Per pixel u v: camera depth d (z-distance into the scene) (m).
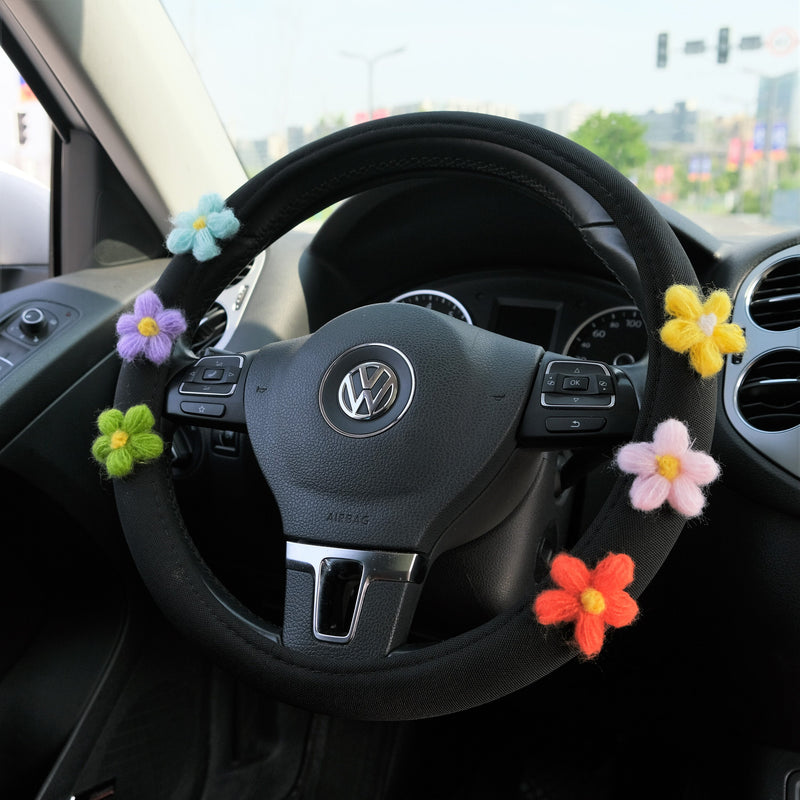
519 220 1.11
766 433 0.87
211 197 0.75
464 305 1.22
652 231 0.62
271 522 1.02
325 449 0.66
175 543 0.69
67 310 1.11
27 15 1.09
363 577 0.64
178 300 0.75
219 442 1.00
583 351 1.16
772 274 0.94
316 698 0.61
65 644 1.10
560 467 0.82
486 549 0.73
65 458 1.03
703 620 1.00
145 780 1.08
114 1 1.18
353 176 0.75
